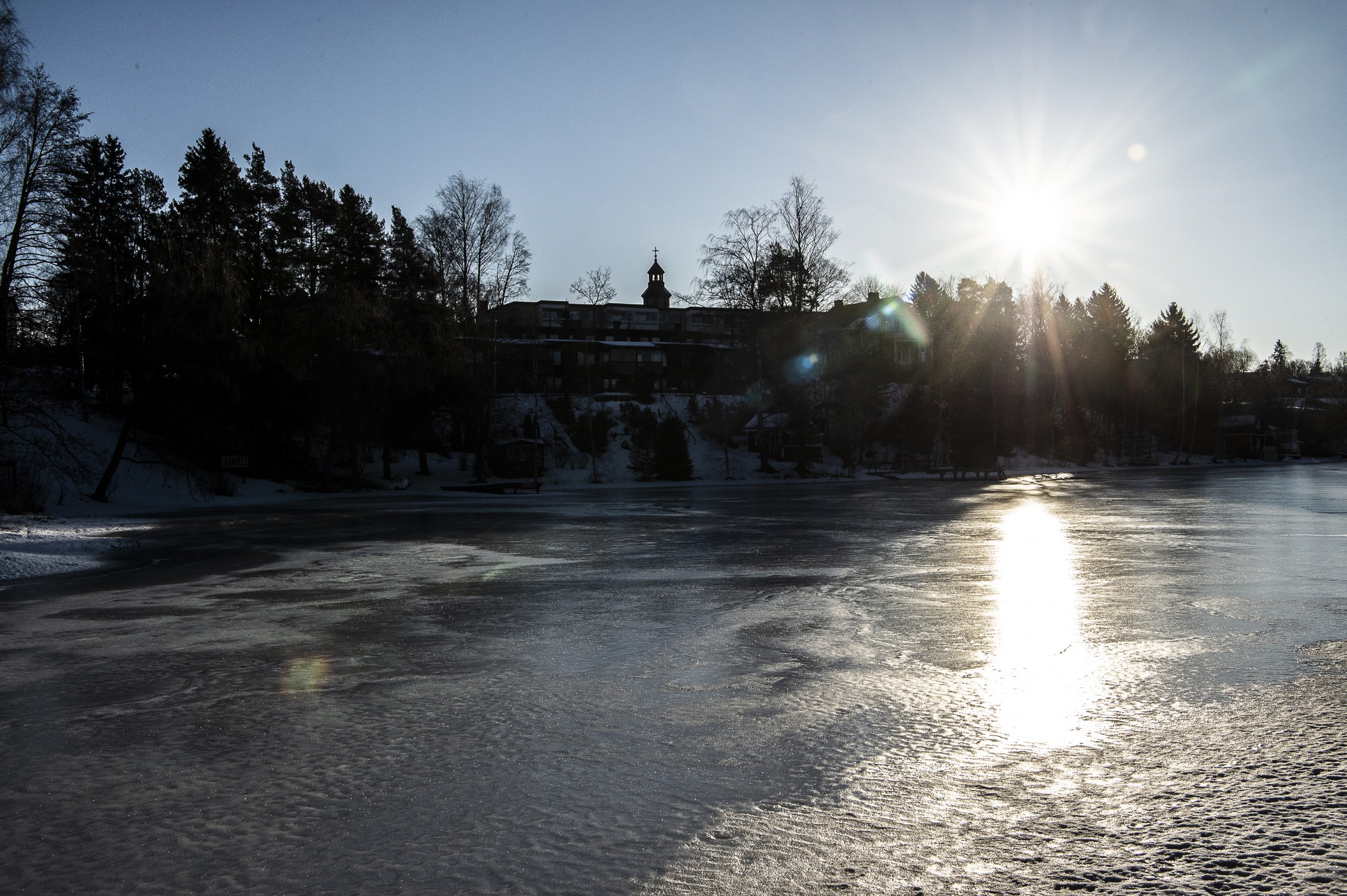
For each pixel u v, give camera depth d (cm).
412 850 497
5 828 537
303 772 632
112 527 3070
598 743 695
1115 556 1992
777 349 7012
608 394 8606
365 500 4788
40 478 4050
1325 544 2212
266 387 5534
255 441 5725
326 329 5412
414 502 4653
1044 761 641
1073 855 486
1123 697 812
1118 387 9562
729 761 648
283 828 531
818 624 1209
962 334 8256
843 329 7369
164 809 564
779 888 448
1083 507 3769
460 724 750
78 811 564
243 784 609
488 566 1950
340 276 6125
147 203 5459
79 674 959
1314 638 1070
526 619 1274
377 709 804
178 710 807
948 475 7400
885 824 528
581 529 2933
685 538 2547
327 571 1902
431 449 7412
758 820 536
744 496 4966
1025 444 9269
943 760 646
